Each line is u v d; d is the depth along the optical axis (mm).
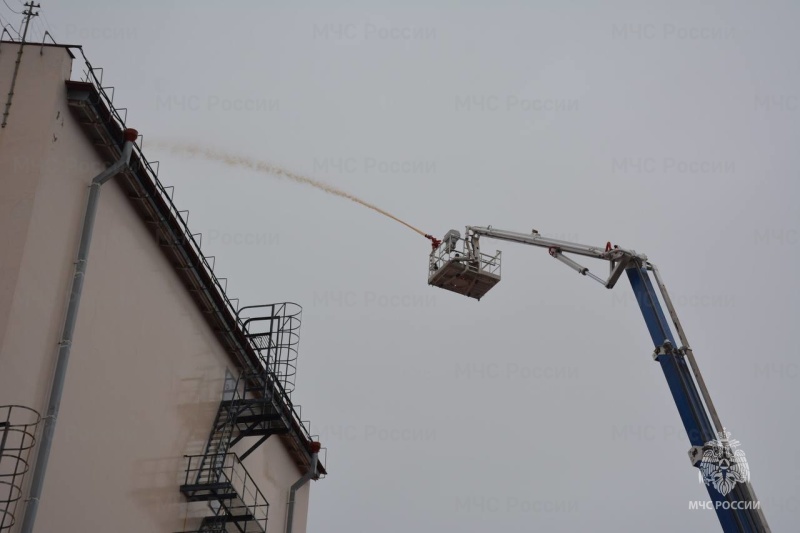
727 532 24094
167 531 28953
